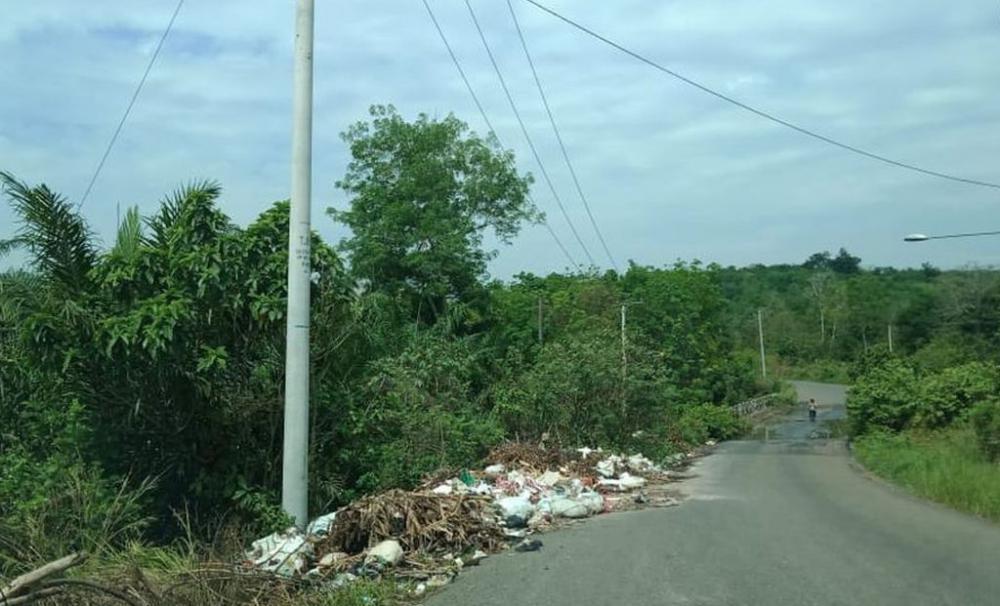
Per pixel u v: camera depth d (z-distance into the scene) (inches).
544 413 992.2
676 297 2390.5
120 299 450.6
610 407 1055.6
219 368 438.3
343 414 521.3
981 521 504.4
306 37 430.6
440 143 1380.4
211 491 455.5
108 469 452.8
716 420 1943.9
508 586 333.1
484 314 1419.8
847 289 4416.8
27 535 342.3
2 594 225.6
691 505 596.1
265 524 430.0
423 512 412.2
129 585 281.7
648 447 1073.5
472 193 1386.6
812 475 895.1
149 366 438.3
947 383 1397.6
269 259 469.4
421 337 899.4
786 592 309.9
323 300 489.4
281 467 476.4
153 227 490.3
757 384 3159.5
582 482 678.5
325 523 425.4
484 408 976.9
